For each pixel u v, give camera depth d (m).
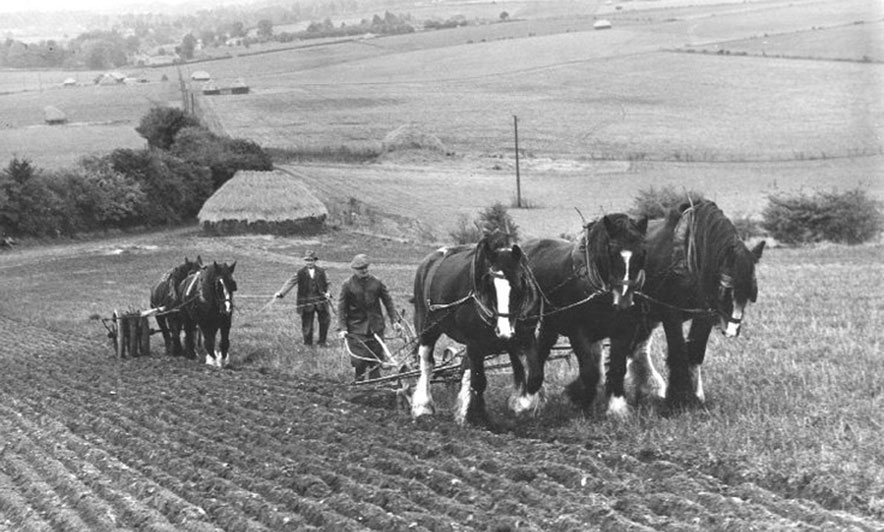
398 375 14.47
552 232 56.38
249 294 36.50
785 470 9.62
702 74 112.88
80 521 9.56
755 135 84.50
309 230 60.84
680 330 12.66
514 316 11.63
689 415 11.88
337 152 87.00
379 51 153.88
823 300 23.95
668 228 12.69
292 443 12.32
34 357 23.53
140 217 64.56
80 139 90.94
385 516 8.95
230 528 9.16
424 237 58.66
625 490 9.24
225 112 108.94
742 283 12.02
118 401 16.28
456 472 10.34
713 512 8.52
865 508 8.55
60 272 47.16
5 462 12.38
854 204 48.50
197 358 21.39
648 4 190.25
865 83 99.62
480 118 101.44
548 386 14.77
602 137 89.06
